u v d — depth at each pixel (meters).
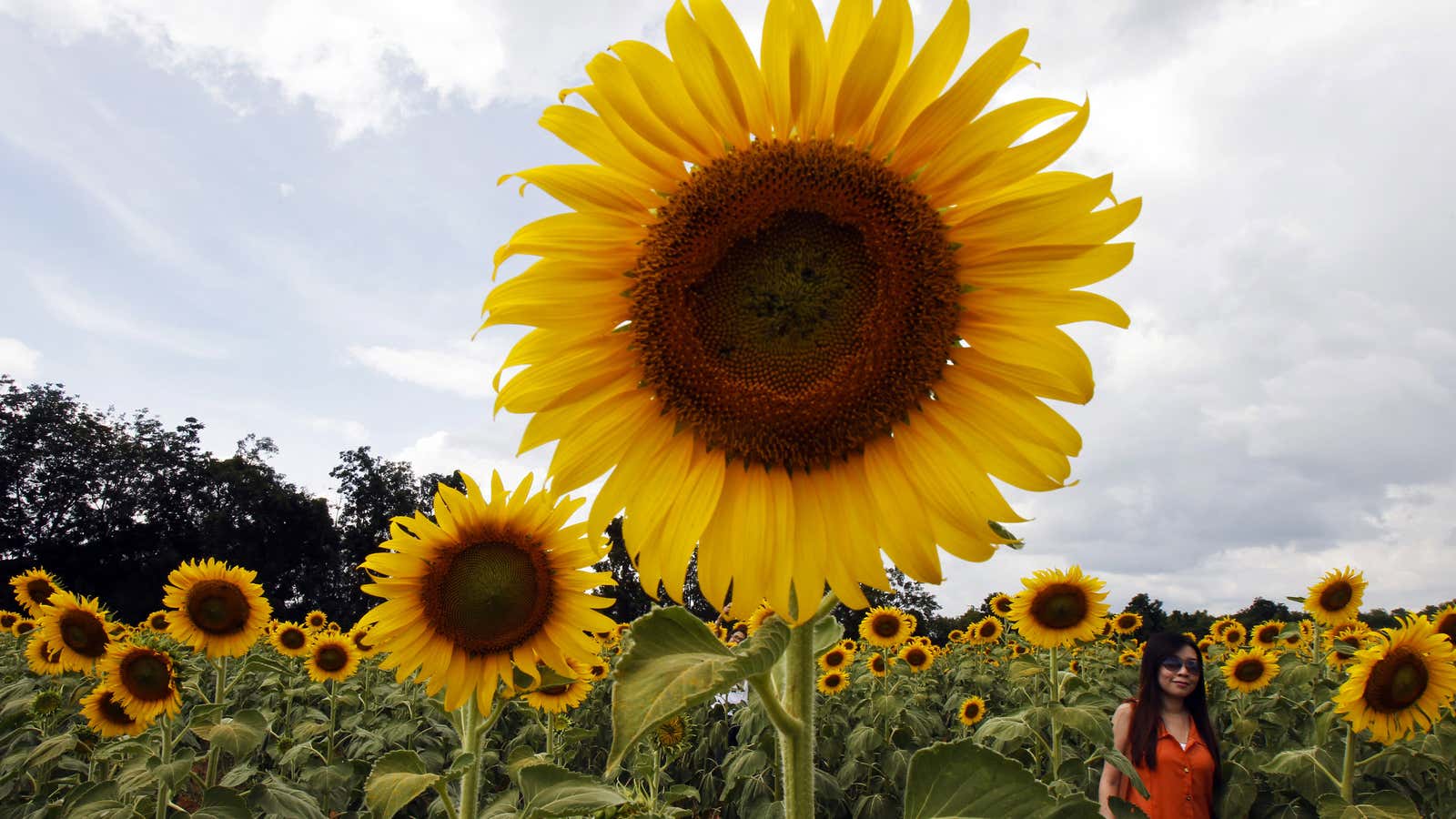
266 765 12.38
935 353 2.36
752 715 10.20
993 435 2.32
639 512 2.48
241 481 72.50
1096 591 9.79
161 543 72.12
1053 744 8.24
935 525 2.34
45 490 71.38
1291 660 11.97
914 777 2.12
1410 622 7.50
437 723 11.92
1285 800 8.07
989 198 2.32
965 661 18.59
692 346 2.48
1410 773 8.05
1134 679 15.89
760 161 2.39
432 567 5.03
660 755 9.34
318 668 11.46
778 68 2.36
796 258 2.47
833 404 2.40
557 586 5.13
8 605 64.56
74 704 12.29
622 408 2.54
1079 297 2.26
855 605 2.32
